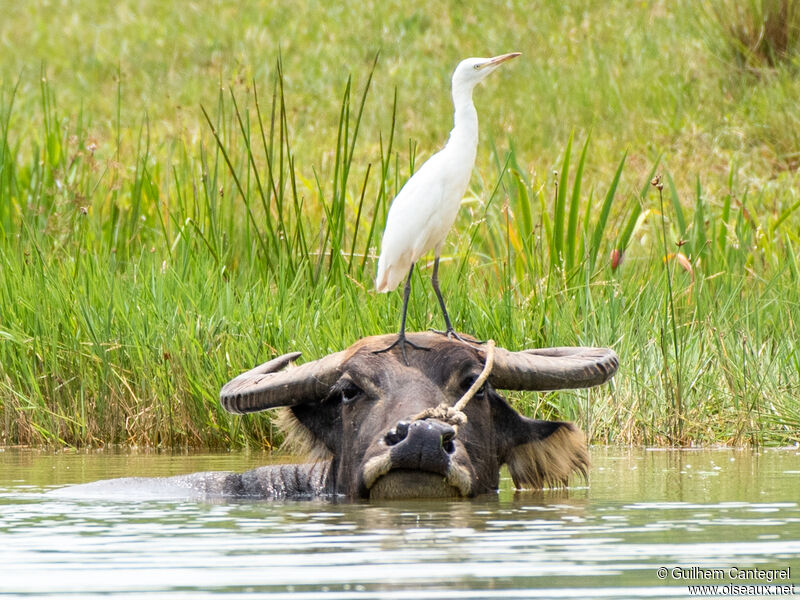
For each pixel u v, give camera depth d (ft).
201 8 167.02
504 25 152.35
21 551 27.76
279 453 53.93
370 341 39.27
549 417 57.41
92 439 59.36
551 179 103.65
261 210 78.02
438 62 145.59
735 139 115.14
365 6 162.50
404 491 35.19
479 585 23.75
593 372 38.99
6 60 153.79
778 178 103.50
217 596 23.06
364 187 65.46
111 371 60.23
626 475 43.06
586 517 32.27
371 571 25.11
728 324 62.69
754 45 126.93
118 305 63.46
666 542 28.22
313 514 33.35
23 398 59.57
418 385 37.11
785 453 51.37
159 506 35.76
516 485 39.86
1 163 83.30
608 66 135.33
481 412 38.24
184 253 68.64
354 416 37.60
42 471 46.29
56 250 73.36
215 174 71.97
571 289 64.03
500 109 129.18
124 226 80.23
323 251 66.85
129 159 108.06
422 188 44.96
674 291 66.08
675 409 56.70
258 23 160.56
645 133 118.83
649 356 60.13
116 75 146.61
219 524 31.73
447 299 62.28
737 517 32.14
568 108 126.31
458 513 32.96
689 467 45.60
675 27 141.38
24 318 63.93
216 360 58.85
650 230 86.22
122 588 23.84
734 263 73.26
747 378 58.18
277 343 59.62
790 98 117.91
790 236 77.25
